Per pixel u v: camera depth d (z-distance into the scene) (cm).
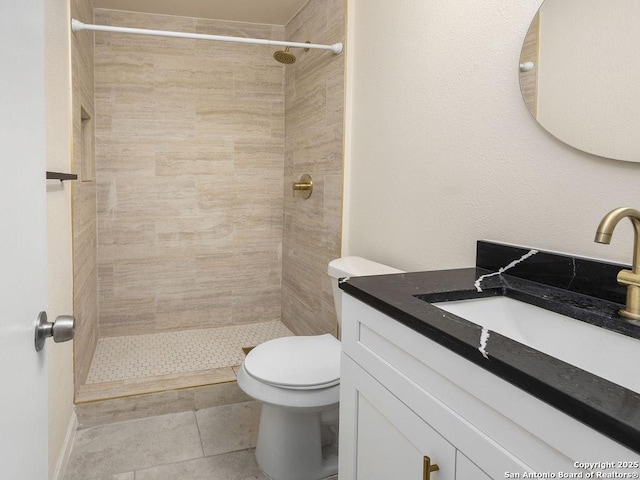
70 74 196
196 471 184
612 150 109
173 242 327
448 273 136
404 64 190
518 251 130
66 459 185
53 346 163
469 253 155
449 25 163
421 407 91
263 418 186
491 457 73
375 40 212
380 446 108
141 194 317
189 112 321
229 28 325
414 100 183
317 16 272
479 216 151
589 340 94
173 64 315
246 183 339
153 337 320
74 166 204
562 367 67
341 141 243
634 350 85
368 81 219
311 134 287
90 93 278
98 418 218
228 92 329
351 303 120
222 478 179
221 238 338
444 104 166
